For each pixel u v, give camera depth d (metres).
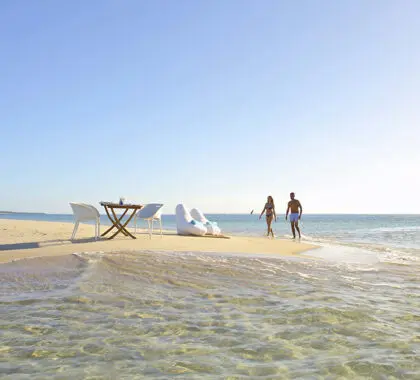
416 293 4.32
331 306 3.68
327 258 7.28
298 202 12.98
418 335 2.89
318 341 2.74
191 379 2.11
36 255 6.11
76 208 9.04
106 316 3.25
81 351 2.49
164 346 2.60
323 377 2.16
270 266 5.89
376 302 3.88
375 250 9.12
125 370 2.21
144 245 8.05
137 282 4.59
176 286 4.47
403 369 2.28
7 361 2.31
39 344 2.60
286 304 3.75
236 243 9.70
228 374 2.18
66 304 3.59
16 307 3.47
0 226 14.01
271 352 2.52
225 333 2.88
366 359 2.42
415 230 22.56
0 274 4.82
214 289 4.36
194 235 11.99
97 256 5.93
